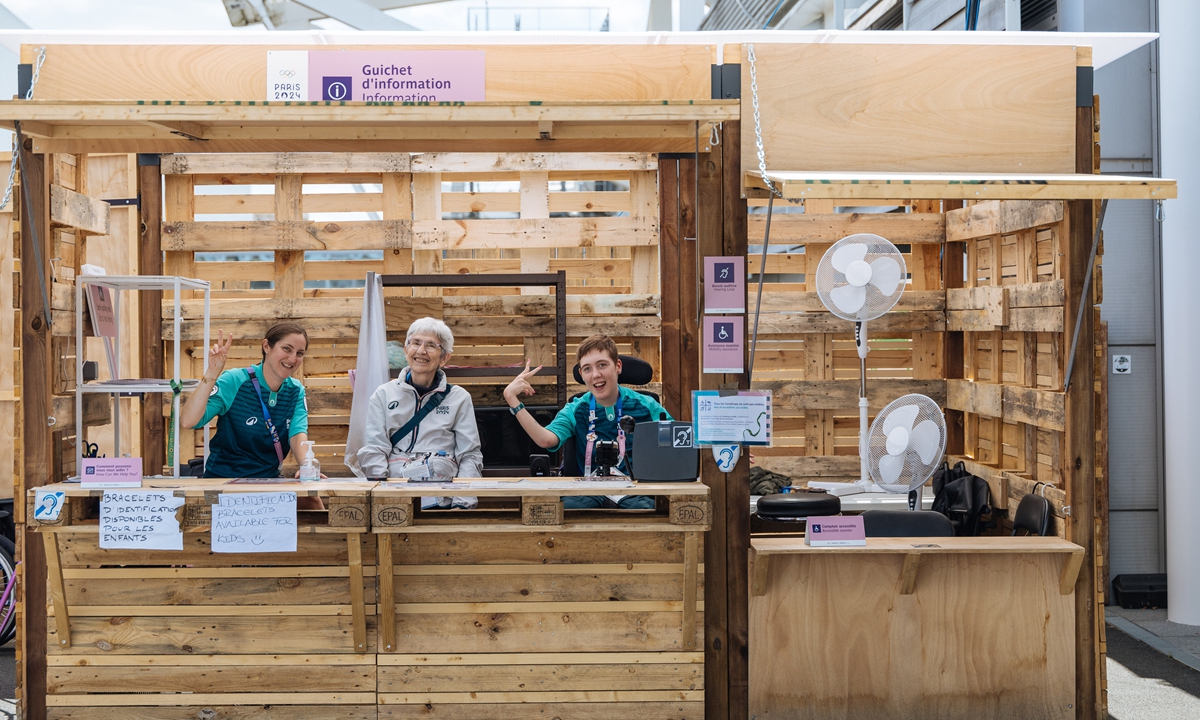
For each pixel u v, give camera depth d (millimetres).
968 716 3562
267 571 3291
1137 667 4520
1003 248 5105
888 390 5746
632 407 3887
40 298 3424
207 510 3189
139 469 3260
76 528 3232
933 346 5844
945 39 3605
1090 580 3625
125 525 3193
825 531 3486
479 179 5863
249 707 3299
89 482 3273
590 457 3545
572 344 5574
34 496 3273
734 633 3490
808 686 3514
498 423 5121
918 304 5719
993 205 5020
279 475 3846
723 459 3418
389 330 5441
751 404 3393
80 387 3643
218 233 5500
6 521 4949
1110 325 5578
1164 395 5336
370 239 5531
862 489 5188
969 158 3580
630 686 3338
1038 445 4734
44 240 3443
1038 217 4426
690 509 3244
